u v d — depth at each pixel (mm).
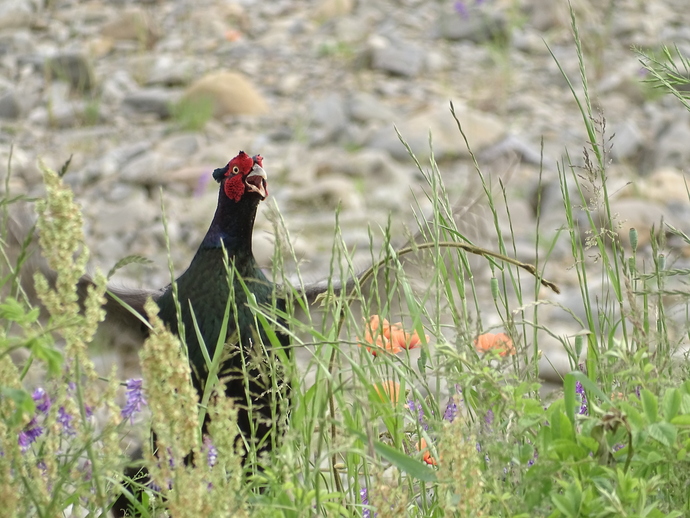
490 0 23781
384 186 16328
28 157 17922
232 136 18859
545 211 15492
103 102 20469
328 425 4426
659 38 22609
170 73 21578
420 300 4906
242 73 21969
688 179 16469
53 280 6055
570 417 3705
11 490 3387
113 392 3539
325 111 19500
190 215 15672
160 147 18344
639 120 19562
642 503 3404
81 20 24297
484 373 3709
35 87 20781
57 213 3375
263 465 3740
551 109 20016
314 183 16500
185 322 6031
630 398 3783
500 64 21781
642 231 14367
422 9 24969
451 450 3430
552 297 12477
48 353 3232
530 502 3578
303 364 7410
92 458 3467
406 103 20188
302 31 24031
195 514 3316
